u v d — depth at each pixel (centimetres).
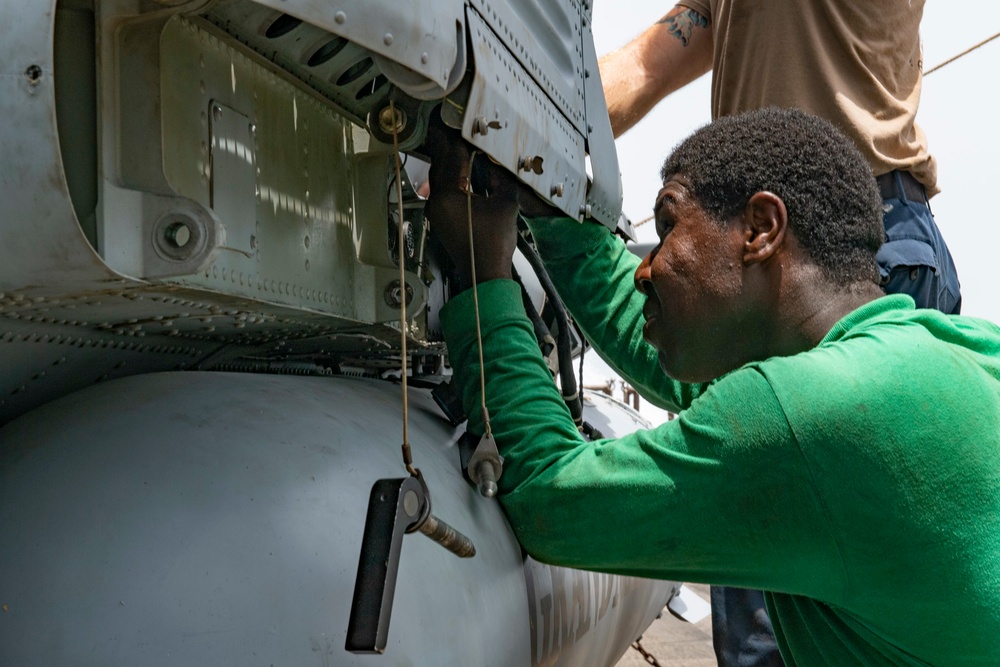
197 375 97
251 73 97
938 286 186
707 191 105
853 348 92
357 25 75
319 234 112
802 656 108
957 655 89
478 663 95
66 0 70
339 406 101
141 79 72
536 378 115
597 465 102
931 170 196
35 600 69
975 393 90
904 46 195
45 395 93
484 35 101
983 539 86
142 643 68
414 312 126
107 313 82
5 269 65
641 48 236
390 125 106
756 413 90
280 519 78
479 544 104
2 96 60
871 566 88
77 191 68
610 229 164
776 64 186
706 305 105
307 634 74
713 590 195
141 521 73
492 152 104
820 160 103
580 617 147
